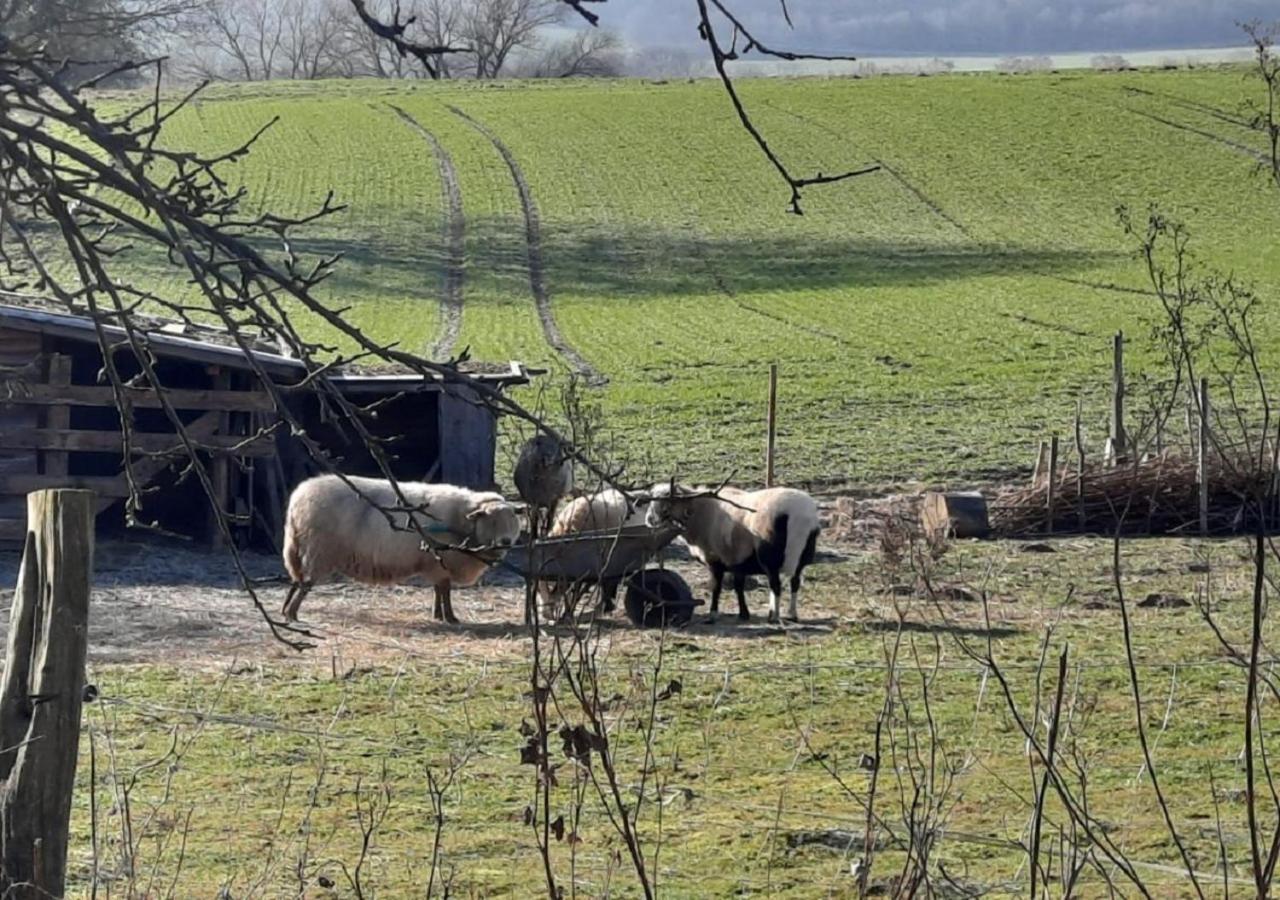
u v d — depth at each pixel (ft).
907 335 168.04
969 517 85.81
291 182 256.11
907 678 49.75
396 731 43.75
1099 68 346.74
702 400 137.49
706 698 47.14
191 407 82.17
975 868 30.83
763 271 210.79
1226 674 49.52
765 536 62.64
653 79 360.48
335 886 30.17
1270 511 84.69
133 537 84.28
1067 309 177.27
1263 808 35.14
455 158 275.39
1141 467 87.45
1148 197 240.53
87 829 33.55
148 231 18.52
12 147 18.07
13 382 29.84
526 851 32.89
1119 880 30.09
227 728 43.80
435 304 193.47
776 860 31.94
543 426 19.51
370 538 62.69
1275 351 141.08
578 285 204.64
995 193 249.75
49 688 19.35
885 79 340.39
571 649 24.35
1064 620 60.39
